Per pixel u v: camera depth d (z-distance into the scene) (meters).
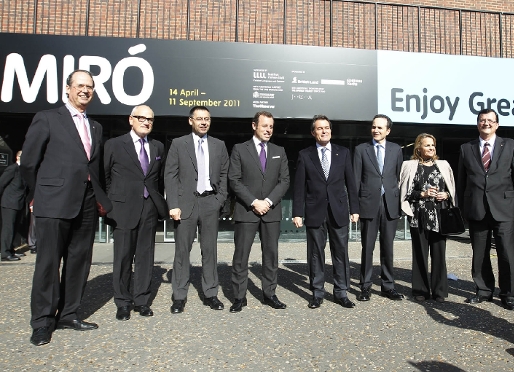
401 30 8.46
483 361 2.83
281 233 9.16
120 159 3.76
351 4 8.34
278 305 4.02
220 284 5.09
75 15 7.74
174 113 6.76
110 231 8.73
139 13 7.18
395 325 3.55
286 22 8.09
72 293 3.39
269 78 6.91
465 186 4.54
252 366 2.72
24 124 7.95
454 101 7.38
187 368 2.69
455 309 4.03
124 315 3.65
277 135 8.95
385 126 4.41
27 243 8.13
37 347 3.00
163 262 6.44
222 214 4.27
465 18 8.70
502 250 4.12
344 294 4.16
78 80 3.27
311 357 2.88
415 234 4.37
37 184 3.17
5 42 6.51
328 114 7.03
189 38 7.63
